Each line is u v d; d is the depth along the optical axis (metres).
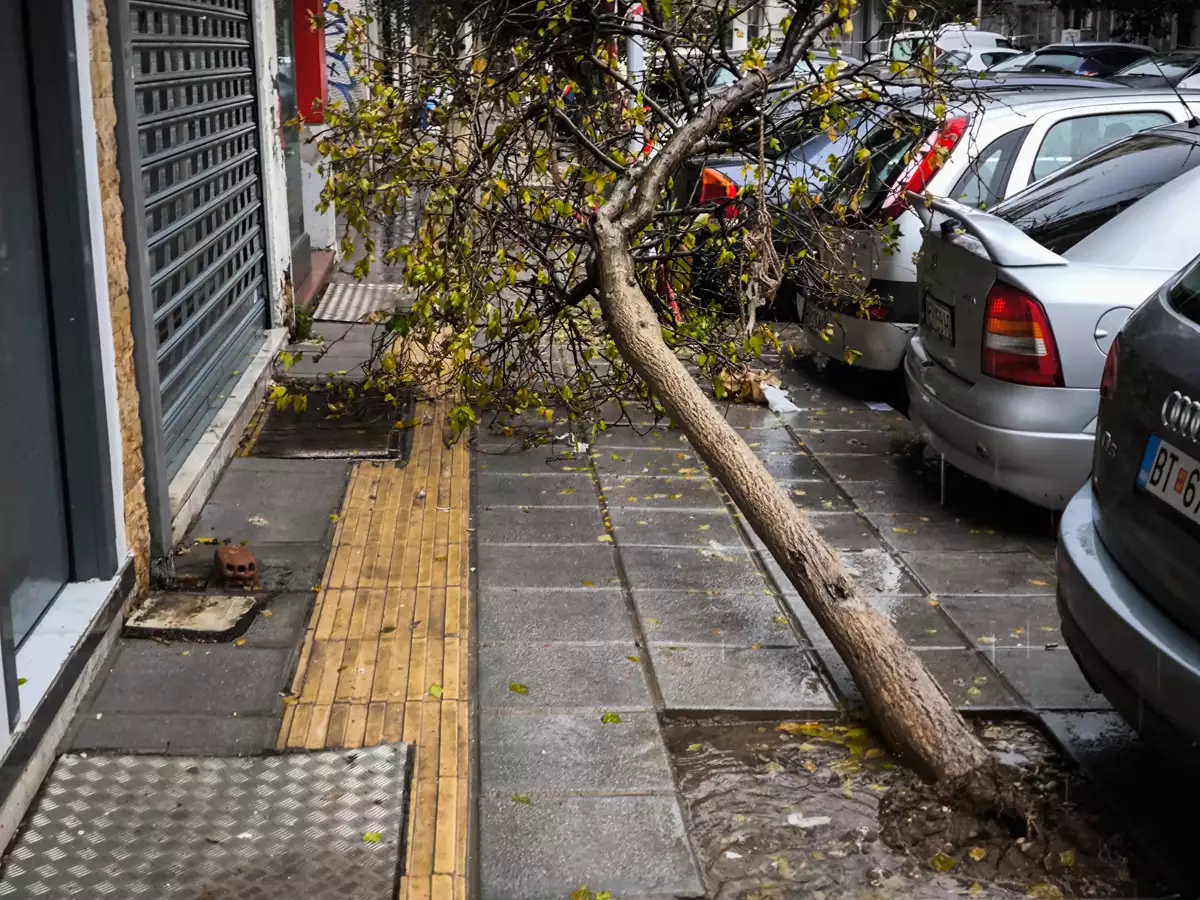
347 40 5.76
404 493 5.92
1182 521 3.18
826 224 6.76
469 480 6.16
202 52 6.75
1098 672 3.42
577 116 6.27
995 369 5.27
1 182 3.74
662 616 4.69
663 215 6.00
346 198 5.57
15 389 3.81
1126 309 5.08
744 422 7.37
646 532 5.54
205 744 3.70
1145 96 7.77
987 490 6.19
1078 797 3.57
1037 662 4.38
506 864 3.20
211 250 6.74
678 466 6.46
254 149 8.16
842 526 5.70
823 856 3.29
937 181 7.25
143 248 4.62
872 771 3.69
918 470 6.50
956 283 5.61
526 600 4.81
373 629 4.49
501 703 4.02
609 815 3.42
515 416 6.94
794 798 3.55
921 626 4.66
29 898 2.99
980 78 6.52
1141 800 3.54
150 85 5.43
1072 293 5.11
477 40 5.73
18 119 3.88
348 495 5.86
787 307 9.83
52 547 4.11
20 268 3.85
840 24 5.66
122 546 4.38
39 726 3.45
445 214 5.46
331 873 3.13
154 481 4.70
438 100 5.65
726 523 5.67
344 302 10.42
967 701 4.10
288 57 10.34
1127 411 3.56
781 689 4.15
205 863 3.15
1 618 3.24
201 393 6.34
